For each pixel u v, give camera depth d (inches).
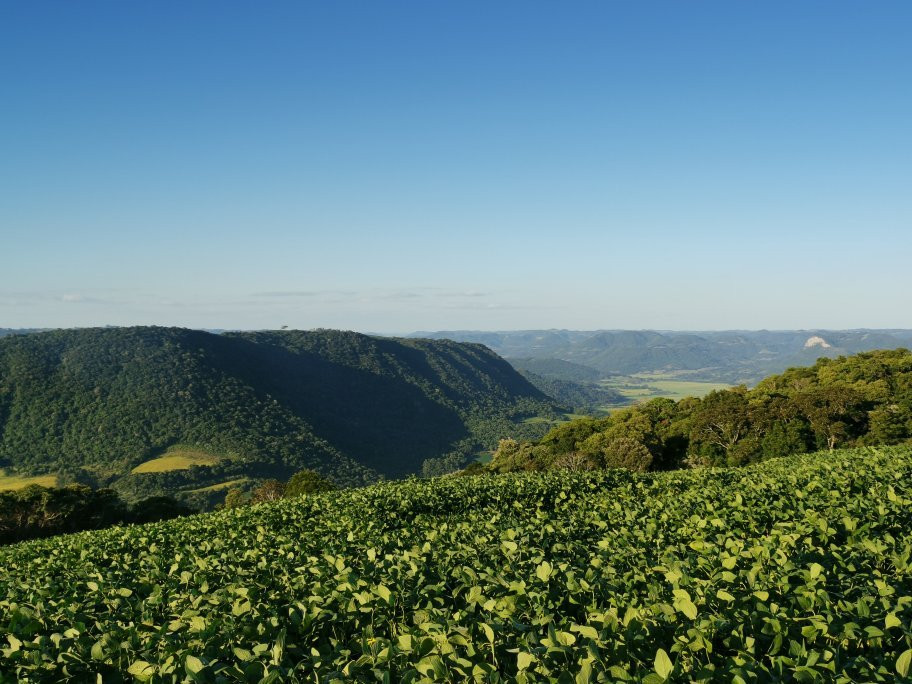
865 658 156.3
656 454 1787.6
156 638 200.8
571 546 304.5
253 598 245.8
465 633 178.4
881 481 454.9
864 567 232.8
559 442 2245.3
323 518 536.7
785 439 1599.4
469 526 399.9
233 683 167.3
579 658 155.3
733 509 388.8
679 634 173.0
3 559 553.3
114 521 1857.8
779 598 199.9
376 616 213.8
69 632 208.5
